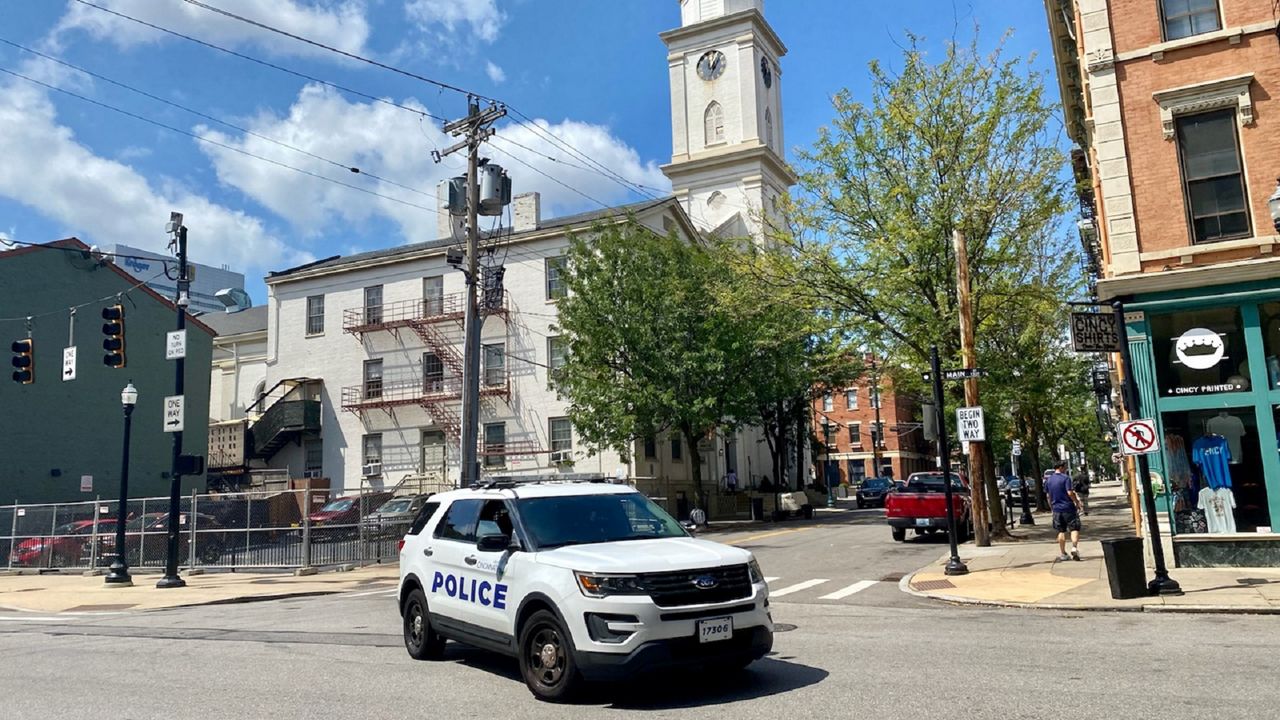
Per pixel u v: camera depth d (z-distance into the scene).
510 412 38.16
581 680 7.00
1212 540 14.15
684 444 41.28
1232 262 14.09
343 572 21.92
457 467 38.69
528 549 7.59
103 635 12.16
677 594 6.72
